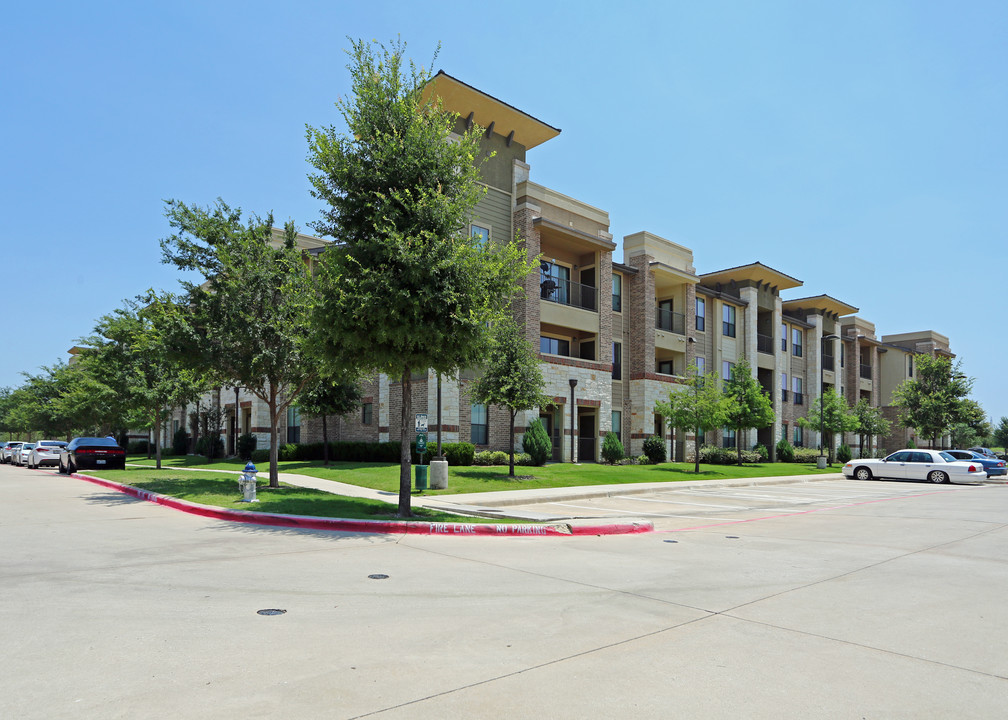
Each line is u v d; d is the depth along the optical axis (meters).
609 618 6.37
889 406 60.84
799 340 49.84
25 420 54.78
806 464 41.97
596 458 31.78
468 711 4.15
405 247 11.98
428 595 7.11
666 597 7.29
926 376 46.72
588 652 5.35
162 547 9.73
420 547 10.25
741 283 44.16
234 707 4.12
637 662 5.14
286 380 17.66
